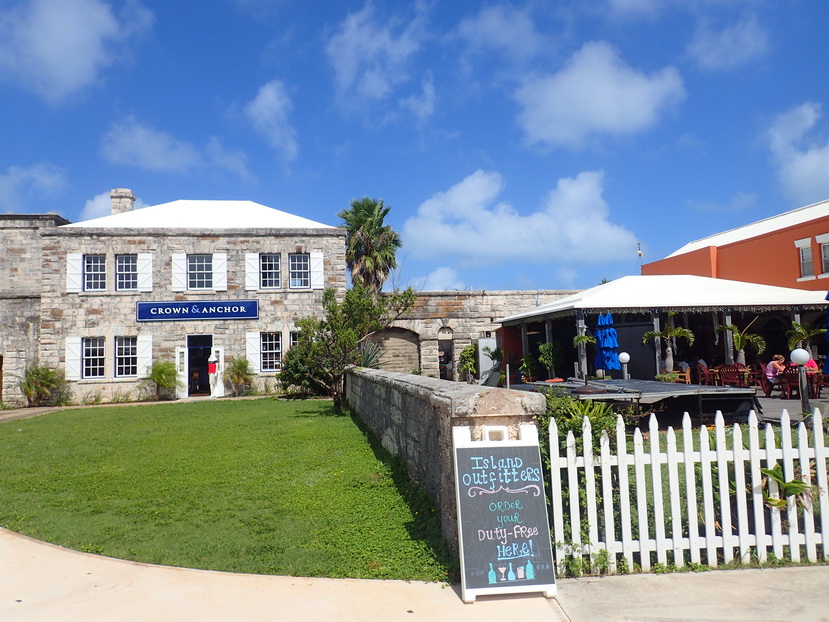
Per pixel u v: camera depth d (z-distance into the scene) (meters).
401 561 4.84
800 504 5.08
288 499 6.90
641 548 4.61
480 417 4.62
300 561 4.91
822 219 20.39
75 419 16.27
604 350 16.72
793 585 4.29
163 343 22.67
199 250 23.16
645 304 17.69
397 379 8.36
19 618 3.96
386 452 9.21
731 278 25.05
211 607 4.09
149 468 8.91
